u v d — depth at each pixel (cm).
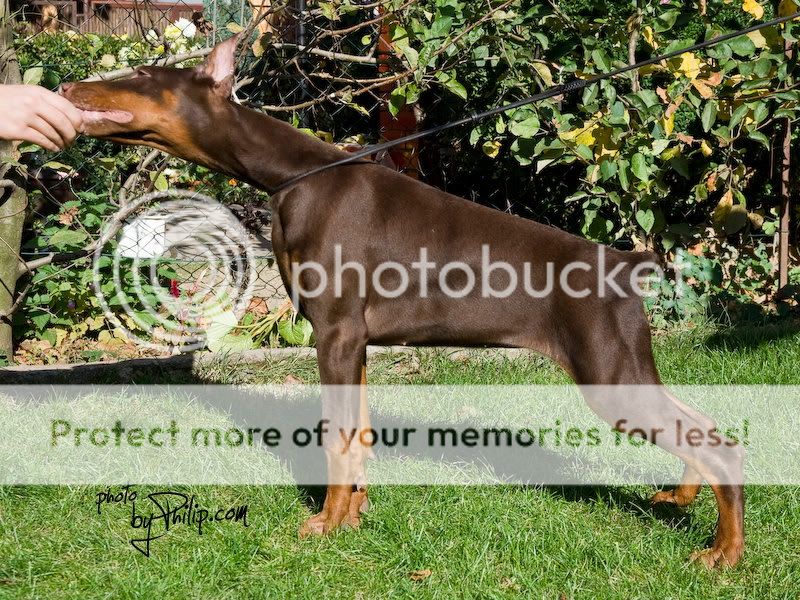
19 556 292
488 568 296
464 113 600
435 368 533
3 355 506
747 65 511
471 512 334
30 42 548
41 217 586
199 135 324
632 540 316
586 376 302
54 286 528
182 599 277
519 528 320
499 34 506
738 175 561
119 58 538
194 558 296
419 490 356
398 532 318
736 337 554
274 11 462
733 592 284
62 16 554
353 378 321
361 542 314
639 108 507
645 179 508
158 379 492
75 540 308
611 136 504
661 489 362
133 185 524
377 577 294
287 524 329
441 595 281
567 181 632
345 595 284
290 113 586
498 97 546
